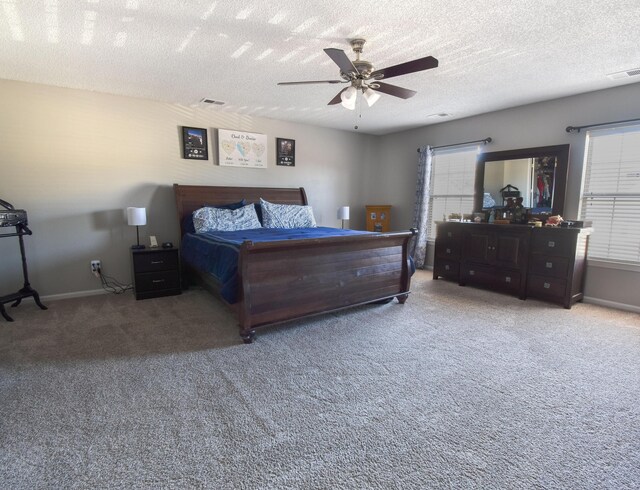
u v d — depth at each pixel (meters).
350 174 6.26
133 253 3.87
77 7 2.14
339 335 2.95
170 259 4.09
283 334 2.96
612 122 3.69
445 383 2.19
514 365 2.43
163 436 1.69
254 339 2.84
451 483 1.42
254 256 2.72
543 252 3.89
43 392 2.05
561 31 2.45
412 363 2.45
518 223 4.48
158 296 4.06
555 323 3.26
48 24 2.35
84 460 1.53
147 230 4.43
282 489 1.38
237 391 2.09
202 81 3.58
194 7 2.16
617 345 2.77
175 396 2.03
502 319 3.37
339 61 2.29
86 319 3.30
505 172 4.63
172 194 4.57
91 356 2.53
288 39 2.61
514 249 4.12
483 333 3.00
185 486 1.39
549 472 1.48
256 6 2.15
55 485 1.40
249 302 2.73
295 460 1.54
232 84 3.68
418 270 5.73
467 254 4.65
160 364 2.42
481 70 3.21
